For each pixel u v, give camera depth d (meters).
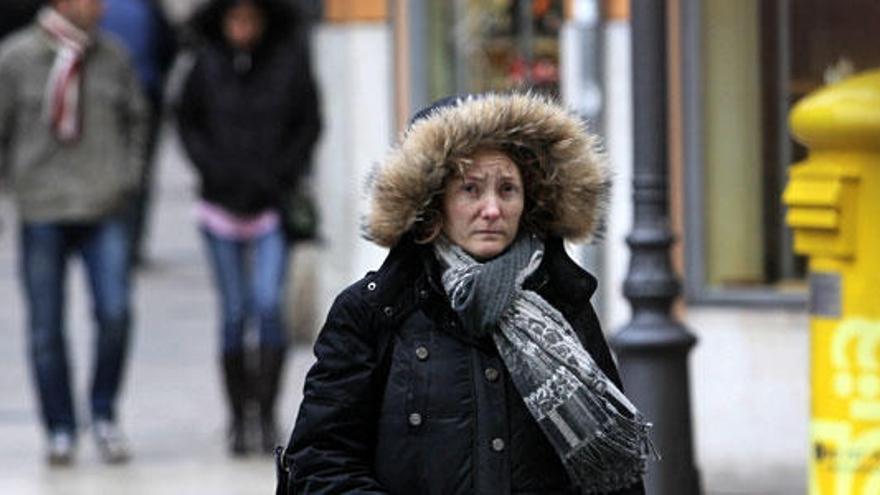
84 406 25.70
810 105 14.05
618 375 9.97
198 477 21.38
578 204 9.86
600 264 21.62
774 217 20.56
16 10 44.91
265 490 20.67
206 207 22.70
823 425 14.36
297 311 28.64
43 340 22.06
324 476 9.67
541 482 9.60
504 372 9.60
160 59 34.72
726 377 20.34
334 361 9.70
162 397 26.19
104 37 22.36
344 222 25.62
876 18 19.88
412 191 9.60
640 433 9.64
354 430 9.72
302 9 26.69
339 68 25.06
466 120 9.62
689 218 20.58
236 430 22.58
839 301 14.15
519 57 23.52
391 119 24.41
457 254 9.70
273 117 22.66
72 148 22.00
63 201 21.91
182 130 22.86
